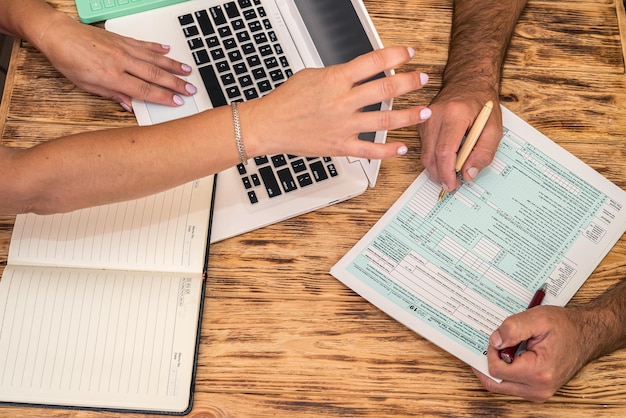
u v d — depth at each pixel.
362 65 0.76
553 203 0.96
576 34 1.05
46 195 0.85
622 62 1.04
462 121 0.94
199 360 0.89
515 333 0.85
